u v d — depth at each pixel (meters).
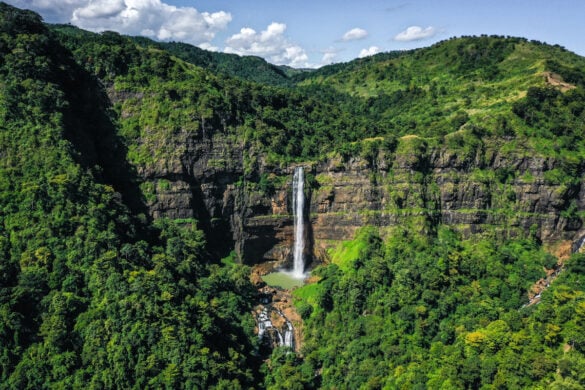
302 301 129.50
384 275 118.88
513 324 95.94
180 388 86.94
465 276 121.38
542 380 82.50
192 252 125.62
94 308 91.69
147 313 92.31
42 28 137.38
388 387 92.06
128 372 86.31
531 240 139.25
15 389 82.06
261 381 102.31
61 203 102.44
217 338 102.38
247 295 127.81
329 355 106.12
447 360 91.75
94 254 98.62
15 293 87.81
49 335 85.75
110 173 134.75
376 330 107.56
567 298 99.06
